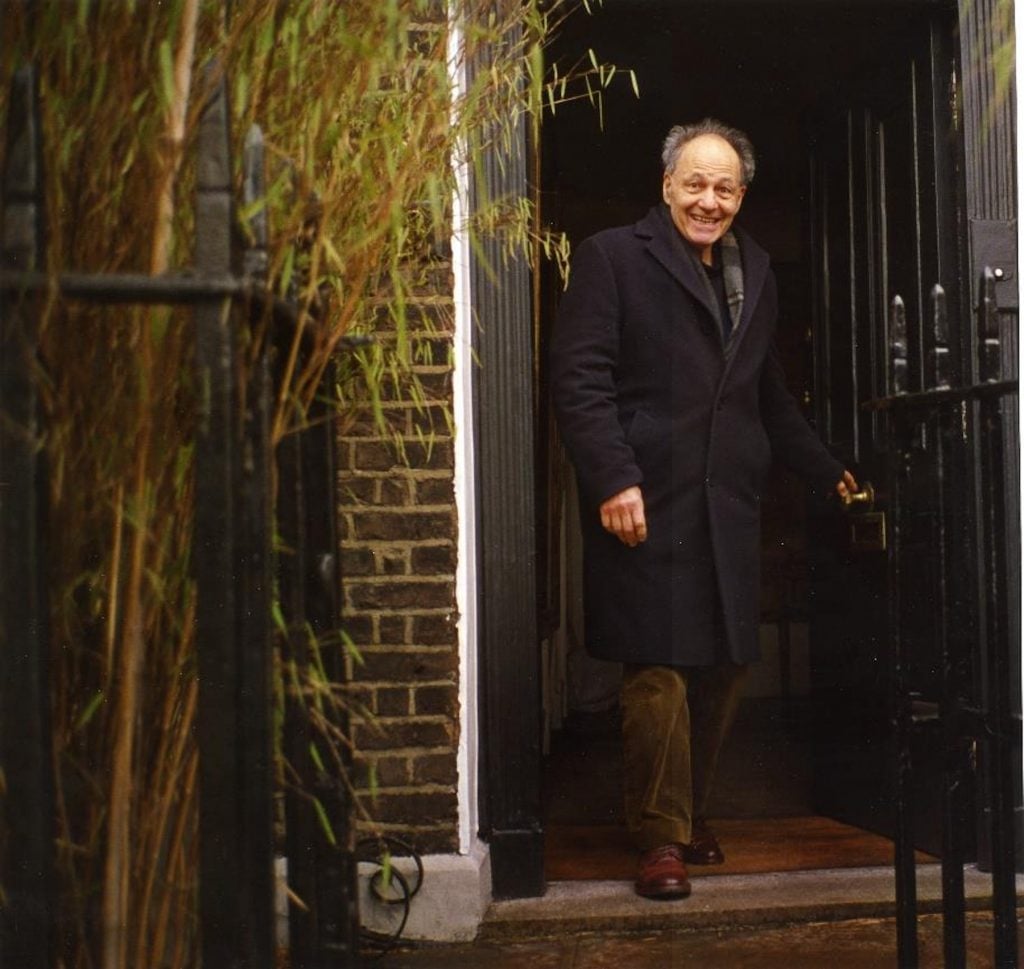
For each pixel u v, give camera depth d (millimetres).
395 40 1216
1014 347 2887
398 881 2574
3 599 974
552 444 5148
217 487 1000
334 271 1375
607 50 4402
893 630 2053
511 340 2818
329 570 1456
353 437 2645
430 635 2646
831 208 3611
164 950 1165
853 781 3473
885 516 3250
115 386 1090
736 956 2492
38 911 990
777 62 4555
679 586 2715
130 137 1095
